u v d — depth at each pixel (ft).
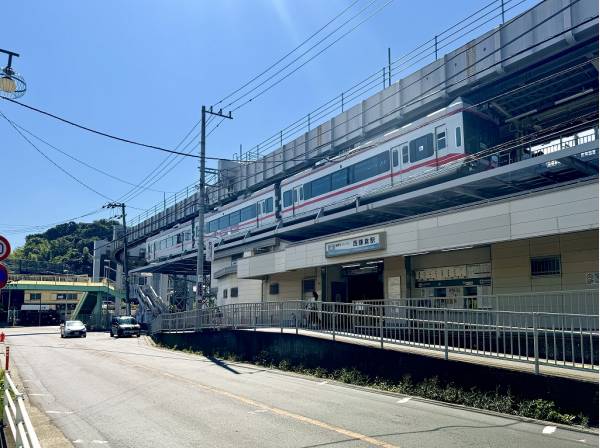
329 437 25.59
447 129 74.79
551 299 51.83
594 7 66.64
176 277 207.41
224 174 159.53
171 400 36.24
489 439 25.30
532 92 79.36
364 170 90.22
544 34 72.90
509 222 52.95
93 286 220.84
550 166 64.18
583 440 25.31
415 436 25.76
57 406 35.58
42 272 291.17
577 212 47.37
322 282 86.02
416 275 71.87
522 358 35.81
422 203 82.07
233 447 23.95
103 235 353.51
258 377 48.39
